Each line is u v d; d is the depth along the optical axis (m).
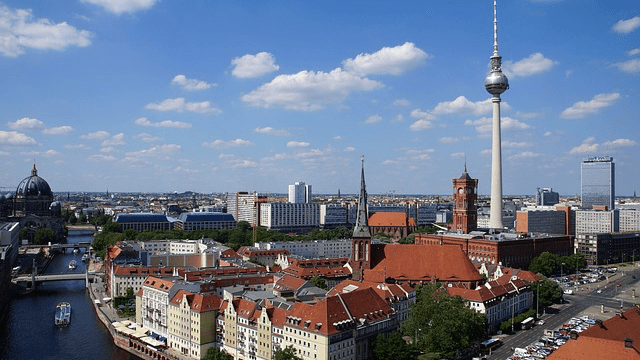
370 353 186.38
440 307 196.75
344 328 175.75
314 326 173.38
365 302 195.88
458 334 193.75
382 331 193.50
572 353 130.38
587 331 137.38
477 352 199.38
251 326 194.25
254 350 193.12
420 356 189.75
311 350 172.75
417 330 196.75
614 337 141.00
